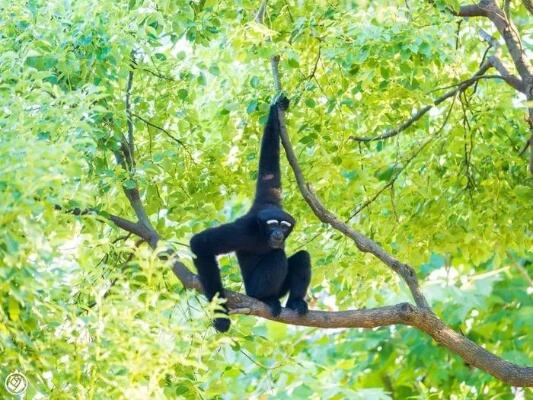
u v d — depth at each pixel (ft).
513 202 56.54
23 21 44.57
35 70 38.09
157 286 38.37
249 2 49.11
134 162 48.24
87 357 34.17
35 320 33.71
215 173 52.85
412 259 57.67
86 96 37.45
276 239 45.29
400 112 54.39
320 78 51.96
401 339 84.43
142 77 50.67
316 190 55.06
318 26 48.67
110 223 44.98
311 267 52.39
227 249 45.93
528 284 81.87
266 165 49.32
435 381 80.18
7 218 29.71
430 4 49.62
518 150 57.47
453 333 43.73
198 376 45.60
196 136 53.11
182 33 49.14
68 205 37.70
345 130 52.44
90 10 45.09
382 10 46.80
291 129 54.03
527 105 44.19
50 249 30.86
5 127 34.68
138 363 32.65
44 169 30.73
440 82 57.47
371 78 49.98
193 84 51.06
